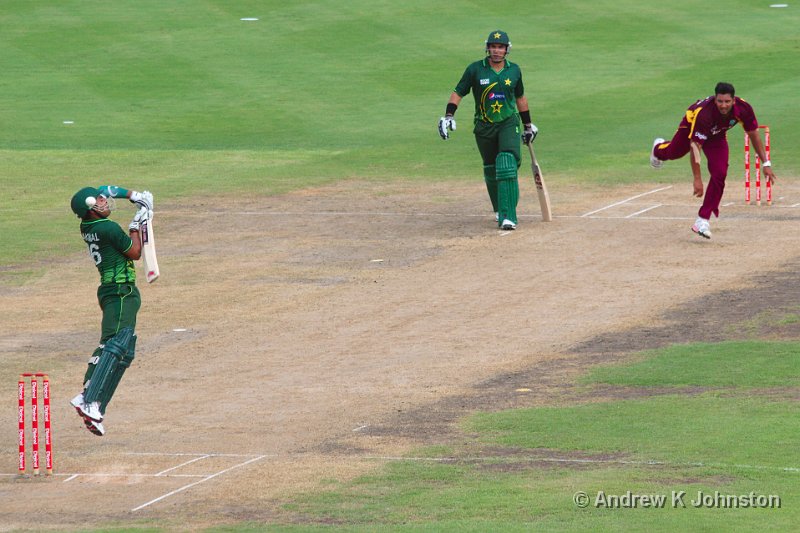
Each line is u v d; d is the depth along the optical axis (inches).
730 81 5398.6
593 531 1320.1
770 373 1948.8
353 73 5816.9
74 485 1568.7
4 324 2466.8
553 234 3112.7
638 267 2741.1
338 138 4707.2
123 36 6545.3
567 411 1798.7
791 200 3462.1
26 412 1927.9
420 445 1676.9
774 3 7076.8
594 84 5462.6
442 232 3191.4
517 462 1583.4
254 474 1578.5
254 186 3892.7
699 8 6983.3
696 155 2844.5
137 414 1897.1
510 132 3164.4
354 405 1895.9
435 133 4753.9
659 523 1341.0
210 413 1887.3
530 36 6407.5
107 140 4753.9
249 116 5132.9
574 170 3981.3
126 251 1721.2
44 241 3208.7
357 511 1417.3
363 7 7042.3
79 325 2453.2
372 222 3344.0
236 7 7101.4
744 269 2687.0
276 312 2500.0
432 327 2349.9
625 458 1578.5
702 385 1903.3
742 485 1464.1
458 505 1422.2
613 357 2091.5
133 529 1374.3
